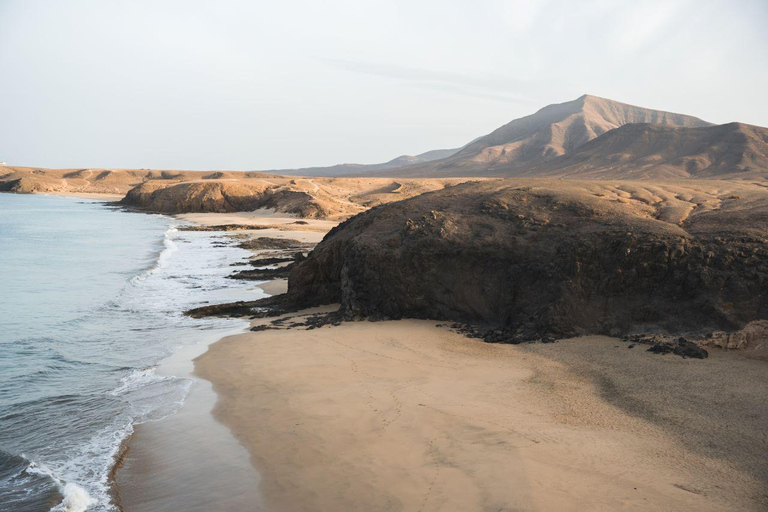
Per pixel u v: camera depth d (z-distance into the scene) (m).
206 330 24.61
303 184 120.69
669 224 23.77
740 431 12.77
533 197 29.30
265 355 20.25
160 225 82.81
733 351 18.09
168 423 14.48
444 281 25.47
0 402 15.95
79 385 17.41
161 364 19.55
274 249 55.91
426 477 11.19
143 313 28.05
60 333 23.81
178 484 11.51
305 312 28.52
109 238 64.38
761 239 20.92
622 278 21.61
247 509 10.55
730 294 19.42
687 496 10.16
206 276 39.44
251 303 29.83
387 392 16.05
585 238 23.30
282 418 14.51
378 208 33.22
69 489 11.09
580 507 9.84
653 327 20.31
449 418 13.97
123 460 12.55
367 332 23.47
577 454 11.80
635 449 12.05
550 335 21.36
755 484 10.57
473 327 23.98
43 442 13.45
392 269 26.23
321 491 10.99
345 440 13.05
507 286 24.05
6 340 22.58
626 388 15.87
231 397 16.20
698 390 15.24
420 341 21.89
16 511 10.42
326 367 18.69
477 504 10.13
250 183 118.44
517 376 17.36
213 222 89.38
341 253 30.17
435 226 27.03
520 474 10.95
